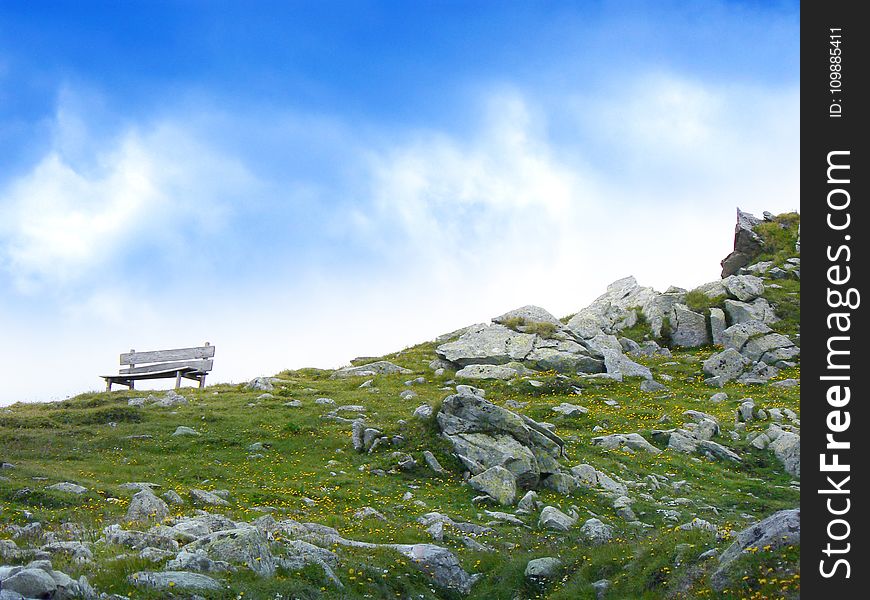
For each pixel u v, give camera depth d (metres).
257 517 28.80
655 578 21.80
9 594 15.19
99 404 52.19
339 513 31.00
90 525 24.59
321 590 20.12
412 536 26.92
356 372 63.56
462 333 74.38
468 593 23.56
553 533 29.59
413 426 41.91
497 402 52.22
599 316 72.06
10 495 28.75
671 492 35.84
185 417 45.66
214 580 18.67
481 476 35.16
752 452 41.94
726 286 71.94
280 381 58.91
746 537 21.03
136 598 17.11
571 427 45.78
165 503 29.00
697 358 61.69
